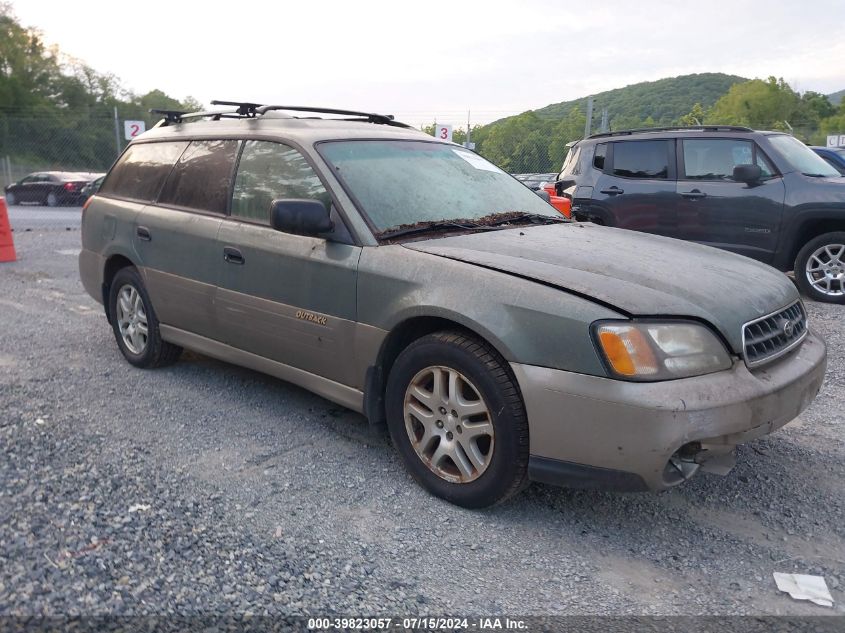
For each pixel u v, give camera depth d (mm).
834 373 5414
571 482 2953
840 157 10625
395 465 3729
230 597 2516
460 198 4160
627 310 2867
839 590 2742
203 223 4465
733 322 3037
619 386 2801
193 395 4707
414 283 3352
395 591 2635
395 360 3584
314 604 2518
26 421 4051
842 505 3410
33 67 53625
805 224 7797
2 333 6254
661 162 8680
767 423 3008
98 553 2711
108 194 5508
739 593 2715
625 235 4070
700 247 3975
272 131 4301
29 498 3100
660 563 2906
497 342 3033
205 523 3010
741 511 3344
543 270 3174
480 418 3213
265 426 4207
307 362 3941
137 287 5074
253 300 4121
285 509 3209
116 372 5164
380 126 4641
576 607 2594
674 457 2881
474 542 3010
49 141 33125
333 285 3678
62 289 8516
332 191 3783
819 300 7945
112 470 3461
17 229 15172
